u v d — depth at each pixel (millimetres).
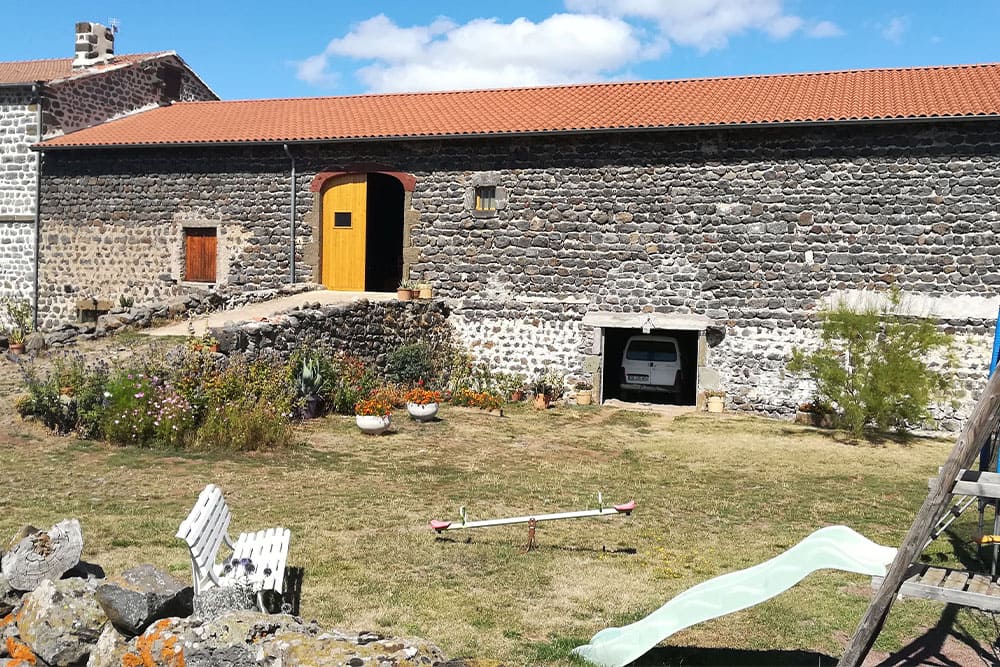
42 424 10977
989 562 7367
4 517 7535
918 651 5512
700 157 15844
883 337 14508
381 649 4090
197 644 4156
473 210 17250
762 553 7430
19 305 19984
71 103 20188
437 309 17328
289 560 6820
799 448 12836
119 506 8047
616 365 19141
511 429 13609
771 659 5340
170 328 15547
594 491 9672
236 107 21031
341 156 17922
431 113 18547
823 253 15219
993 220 14211
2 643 4586
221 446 10758
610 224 16438
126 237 19266
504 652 5219
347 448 11375
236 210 18562
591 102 17812
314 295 17047
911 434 14398
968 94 14992
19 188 19938
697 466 11367
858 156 14938
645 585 6520
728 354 15891
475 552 7203
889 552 5312
